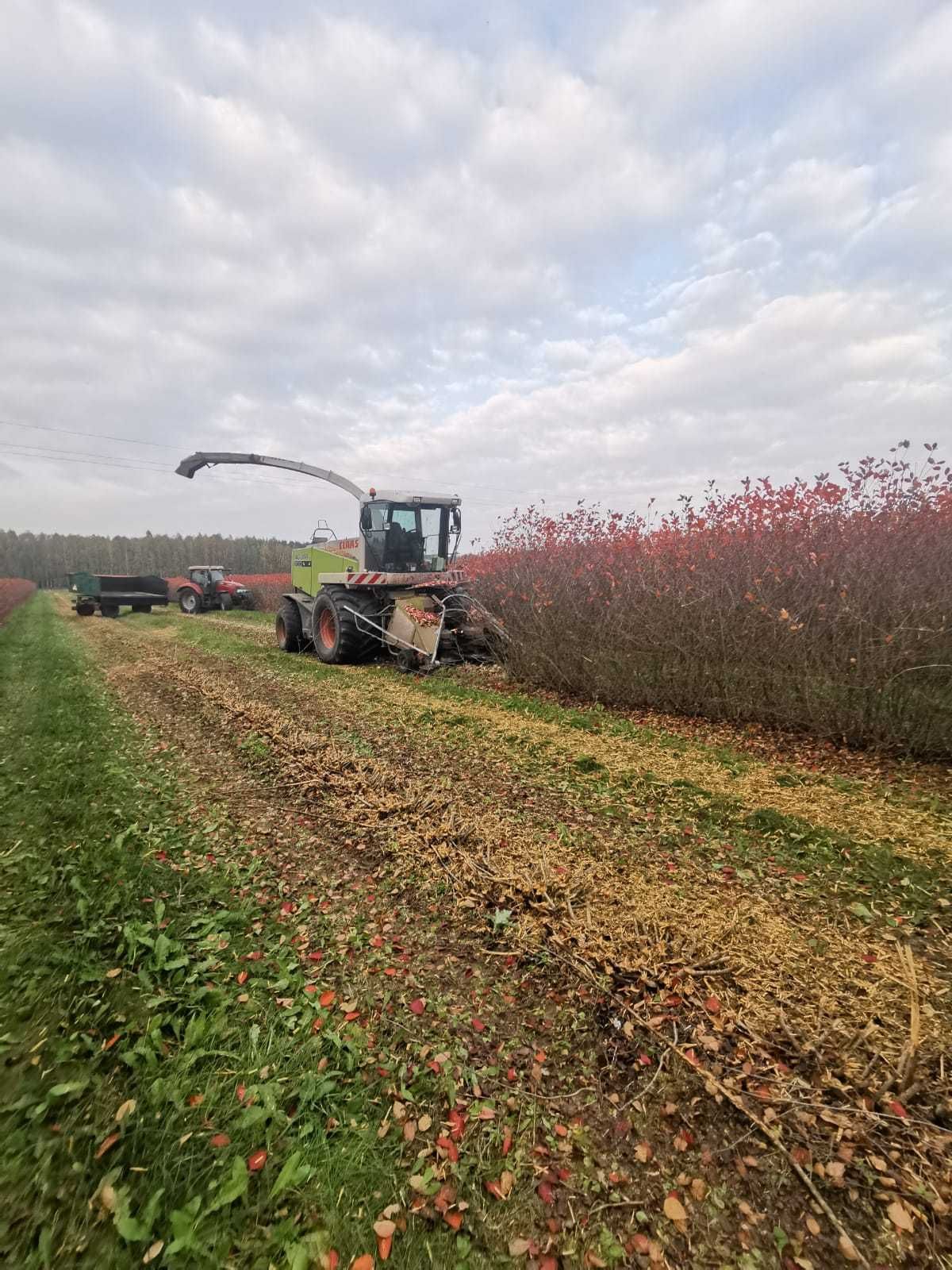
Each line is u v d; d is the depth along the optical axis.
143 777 4.74
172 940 2.67
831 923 2.74
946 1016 2.18
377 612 9.95
